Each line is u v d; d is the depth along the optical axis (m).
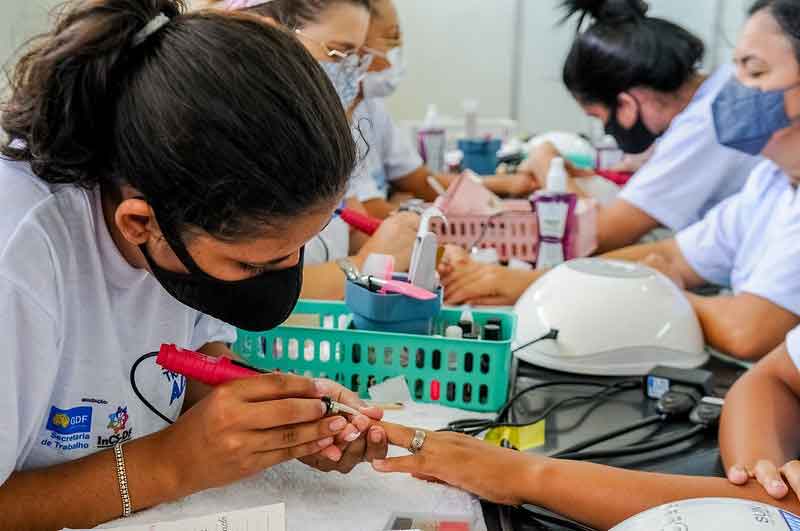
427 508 0.86
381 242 1.42
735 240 1.73
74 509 0.79
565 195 1.77
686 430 1.08
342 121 0.66
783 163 1.44
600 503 0.85
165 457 0.82
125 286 0.81
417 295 1.14
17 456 0.76
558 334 1.28
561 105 3.42
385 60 1.56
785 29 1.33
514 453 0.92
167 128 0.62
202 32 0.64
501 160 2.70
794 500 0.82
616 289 1.30
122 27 0.65
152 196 0.65
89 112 0.67
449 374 1.12
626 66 1.93
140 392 0.89
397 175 2.46
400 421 1.05
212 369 0.85
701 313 1.43
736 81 1.42
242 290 0.74
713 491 0.85
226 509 0.84
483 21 3.35
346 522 0.83
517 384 1.24
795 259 1.35
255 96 0.61
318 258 1.47
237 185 0.62
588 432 1.08
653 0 3.12
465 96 3.46
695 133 1.93
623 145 2.11
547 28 3.33
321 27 1.20
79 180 0.71
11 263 0.70
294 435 0.84
